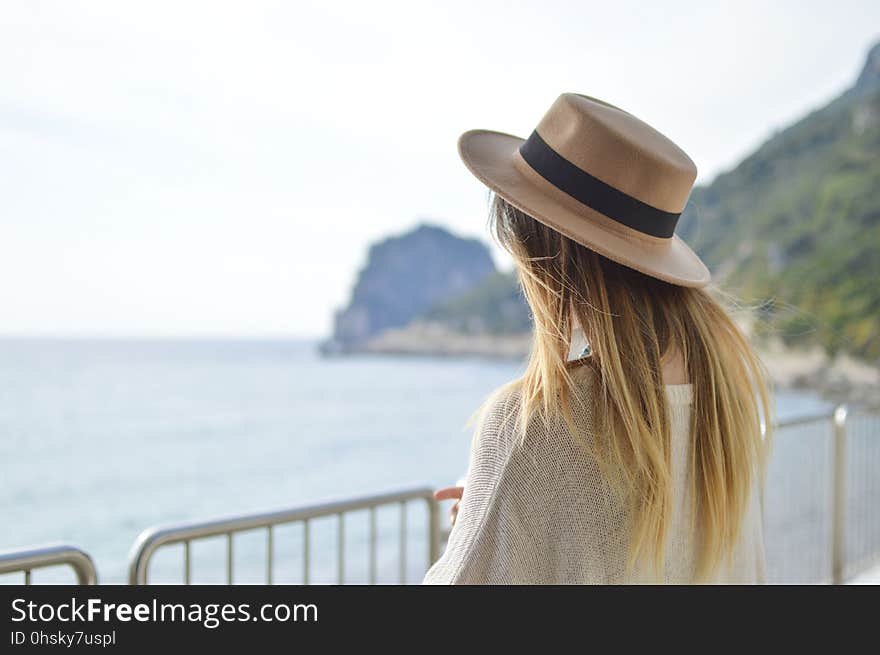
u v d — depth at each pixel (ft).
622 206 3.17
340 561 6.23
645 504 2.84
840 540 13.08
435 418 173.17
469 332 483.92
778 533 12.40
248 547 51.98
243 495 97.66
